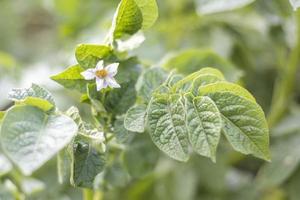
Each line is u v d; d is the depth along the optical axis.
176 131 0.62
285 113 0.97
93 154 0.65
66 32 1.11
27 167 0.56
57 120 0.60
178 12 1.06
